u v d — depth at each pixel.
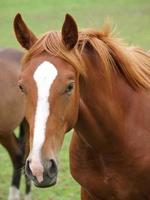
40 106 5.96
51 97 5.98
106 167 7.10
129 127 7.09
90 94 6.77
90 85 6.75
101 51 6.86
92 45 6.85
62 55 6.22
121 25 32.16
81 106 6.68
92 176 7.21
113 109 6.96
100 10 38.16
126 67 7.11
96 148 7.02
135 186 7.11
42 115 5.94
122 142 7.01
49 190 12.02
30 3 42.91
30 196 11.61
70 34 6.36
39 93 5.99
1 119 11.64
